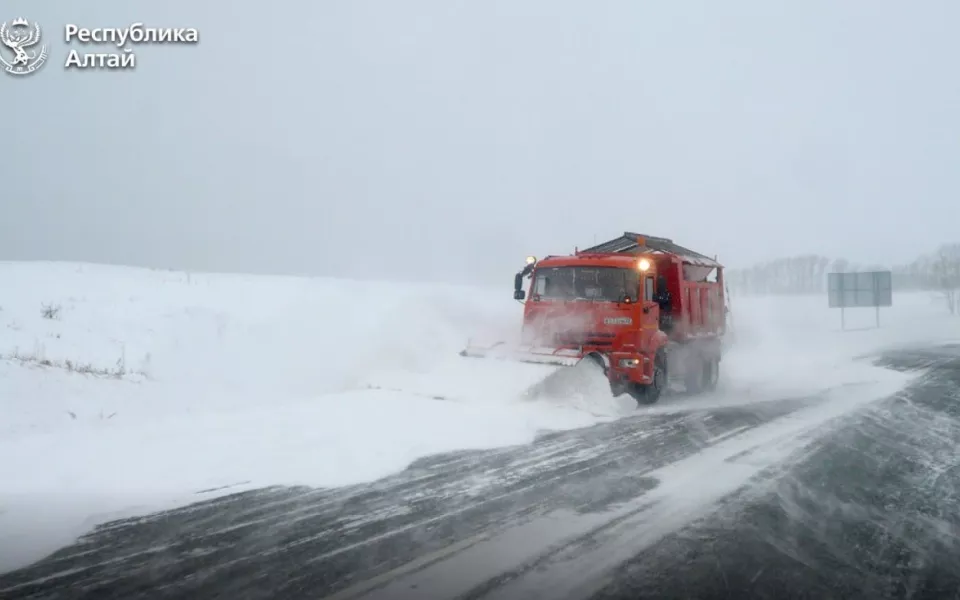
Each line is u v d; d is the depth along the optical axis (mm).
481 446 9234
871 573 5410
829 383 17219
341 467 7934
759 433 10594
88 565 5238
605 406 12008
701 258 17250
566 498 7070
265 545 5688
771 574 5320
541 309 13570
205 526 6098
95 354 13422
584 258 13664
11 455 7984
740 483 7773
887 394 15070
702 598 4891
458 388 11898
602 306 13148
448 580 5051
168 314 17688
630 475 8008
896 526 6488
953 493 7578
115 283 25359
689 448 9469
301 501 6820
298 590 4859
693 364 15469
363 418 10156
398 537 5910
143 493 6926
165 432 9203
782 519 6574
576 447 9375
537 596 4820
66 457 7961
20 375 10391
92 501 6656
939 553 5848
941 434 10742
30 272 26438
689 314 15445
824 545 5969
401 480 7613
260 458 8148
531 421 10750
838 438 10305
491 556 5520
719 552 5723
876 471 8445
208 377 13258
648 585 5059
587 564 5398
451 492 7211
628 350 12922
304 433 9273
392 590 4871
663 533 6125
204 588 4871
